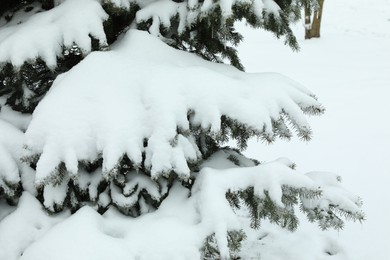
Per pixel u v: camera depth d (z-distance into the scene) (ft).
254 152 19.15
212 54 9.90
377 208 13.85
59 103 6.85
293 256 11.32
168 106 6.84
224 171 7.29
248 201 7.34
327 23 57.31
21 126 8.20
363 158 17.76
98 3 8.04
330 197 7.41
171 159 6.57
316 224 12.81
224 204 6.61
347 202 7.29
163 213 7.07
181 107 6.90
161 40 8.63
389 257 11.34
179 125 6.84
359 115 22.77
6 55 7.47
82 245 6.16
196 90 7.13
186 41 9.17
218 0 7.39
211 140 9.15
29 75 8.45
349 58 37.50
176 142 6.66
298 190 6.86
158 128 6.67
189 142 6.90
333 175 8.09
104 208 7.41
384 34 50.57
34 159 6.71
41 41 7.56
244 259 11.21
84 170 7.34
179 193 7.50
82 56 8.21
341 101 25.22
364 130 20.74
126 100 6.99
